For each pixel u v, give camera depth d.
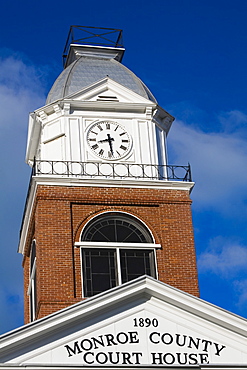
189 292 40.91
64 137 44.12
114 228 41.97
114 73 46.84
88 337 34.81
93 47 48.53
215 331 35.59
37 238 41.06
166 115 45.75
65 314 34.69
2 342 33.97
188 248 41.91
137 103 45.03
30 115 45.38
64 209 41.72
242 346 35.50
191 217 42.56
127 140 44.44
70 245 41.09
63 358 34.34
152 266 41.47
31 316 43.62
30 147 46.72
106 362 34.50
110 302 35.22
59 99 44.53
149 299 35.81
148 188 42.78
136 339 35.06
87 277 40.78
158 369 34.25
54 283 40.16
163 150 45.00
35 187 42.16
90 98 45.06
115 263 41.28
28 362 34.09
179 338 35.31
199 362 35.00
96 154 43.88
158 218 42.41
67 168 43.19
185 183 43.06
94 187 42.41
